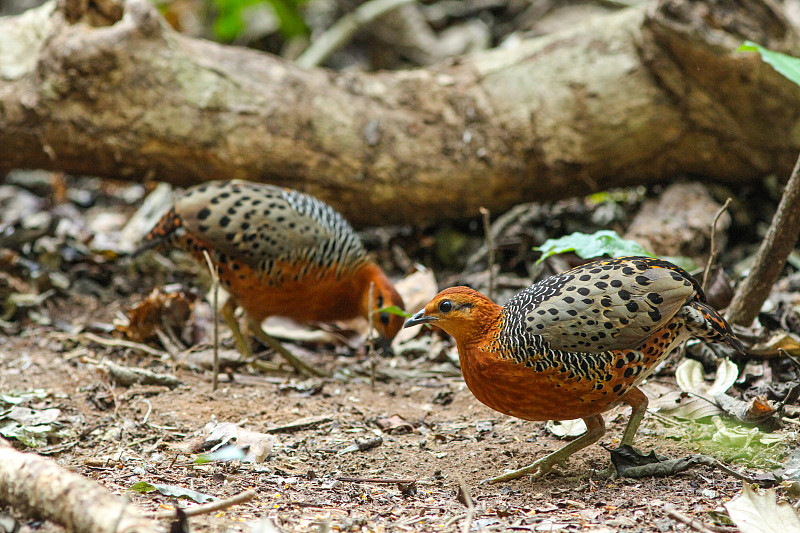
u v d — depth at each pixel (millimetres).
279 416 8500
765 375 8250
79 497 4727
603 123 12266
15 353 10125
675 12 11570
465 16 20641
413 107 12648
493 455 7477
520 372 6430
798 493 5996
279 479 6785
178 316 10562
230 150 11930
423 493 6547
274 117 12000
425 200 12656
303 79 12500
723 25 11469
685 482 6398
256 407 8742
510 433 8016
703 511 5691
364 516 5785
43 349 10328
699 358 8734
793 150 11961
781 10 11617
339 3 20438
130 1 11680
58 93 11375
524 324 6441
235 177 12258
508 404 6676
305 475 6965
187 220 9641
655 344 6578
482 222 13492
